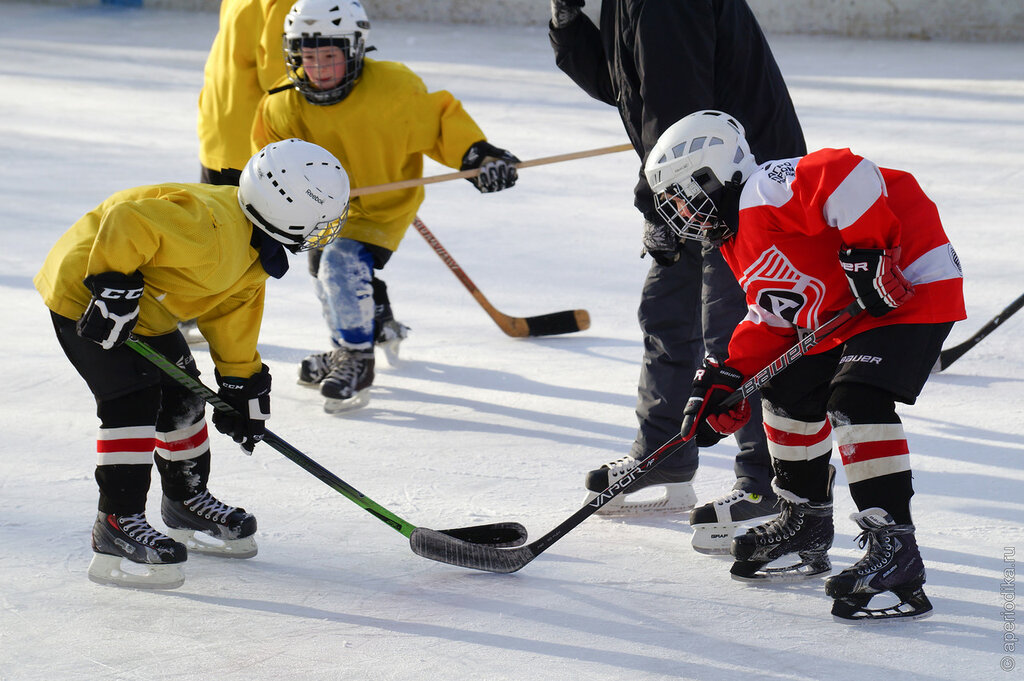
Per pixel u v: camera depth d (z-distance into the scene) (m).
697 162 8.81
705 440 9.38
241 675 7.77
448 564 9.69
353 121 13.50
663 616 8.72
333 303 13.59
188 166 27.03
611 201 25.00
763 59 10.70
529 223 23.03
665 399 10.64
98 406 9.16
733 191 8.88
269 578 9.41
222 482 11.48
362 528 10.45
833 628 8.50
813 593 9.16
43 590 9.03
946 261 8.55
